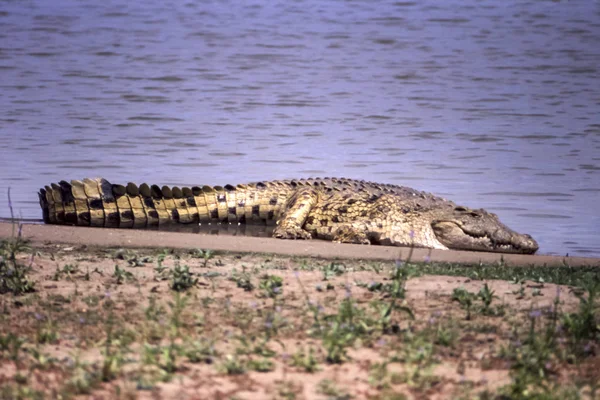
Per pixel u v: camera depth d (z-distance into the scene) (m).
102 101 96.31
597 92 106.81
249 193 52.09
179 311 27.48
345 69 123.12
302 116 90.00
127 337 25.84
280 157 70.69
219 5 198.62
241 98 100.31
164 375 22.66
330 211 49.66
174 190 51.31
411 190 52.56
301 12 187.50
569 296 31.84
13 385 22.16
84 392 21.73
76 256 37.41
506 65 126.50
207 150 72.88
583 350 25.86
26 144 73.06
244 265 35.91
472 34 156.88
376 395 21.84
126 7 190.38
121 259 36.97
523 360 24.06
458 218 47.56
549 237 49.78
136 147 73.31
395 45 145.38
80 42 143.75
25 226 44.50
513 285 33.38
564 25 165.38
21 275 31.72
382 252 41.66
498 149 75.25
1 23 161.50
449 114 92.12
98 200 50.16
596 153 73.94
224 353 24.67
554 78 116.50
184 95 101.62
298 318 28.02
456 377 23.45
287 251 40.75
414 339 25.69
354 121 87.69
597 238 49.56
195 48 140.50
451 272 35.97
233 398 21.34
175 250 39.94
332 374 23.27
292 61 129.62
